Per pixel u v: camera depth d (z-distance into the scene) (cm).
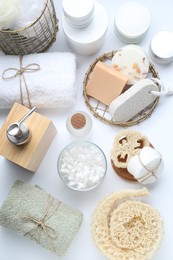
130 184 68
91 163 65
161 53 68
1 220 62
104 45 72
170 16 72
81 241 68
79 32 66
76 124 65
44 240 62
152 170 63
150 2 72
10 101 66
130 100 65
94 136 70
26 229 62
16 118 64
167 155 69
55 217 62
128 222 63
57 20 69
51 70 66
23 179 69
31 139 63
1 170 70
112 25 72
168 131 70
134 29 68
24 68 66
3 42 67
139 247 61
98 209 61
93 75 67
